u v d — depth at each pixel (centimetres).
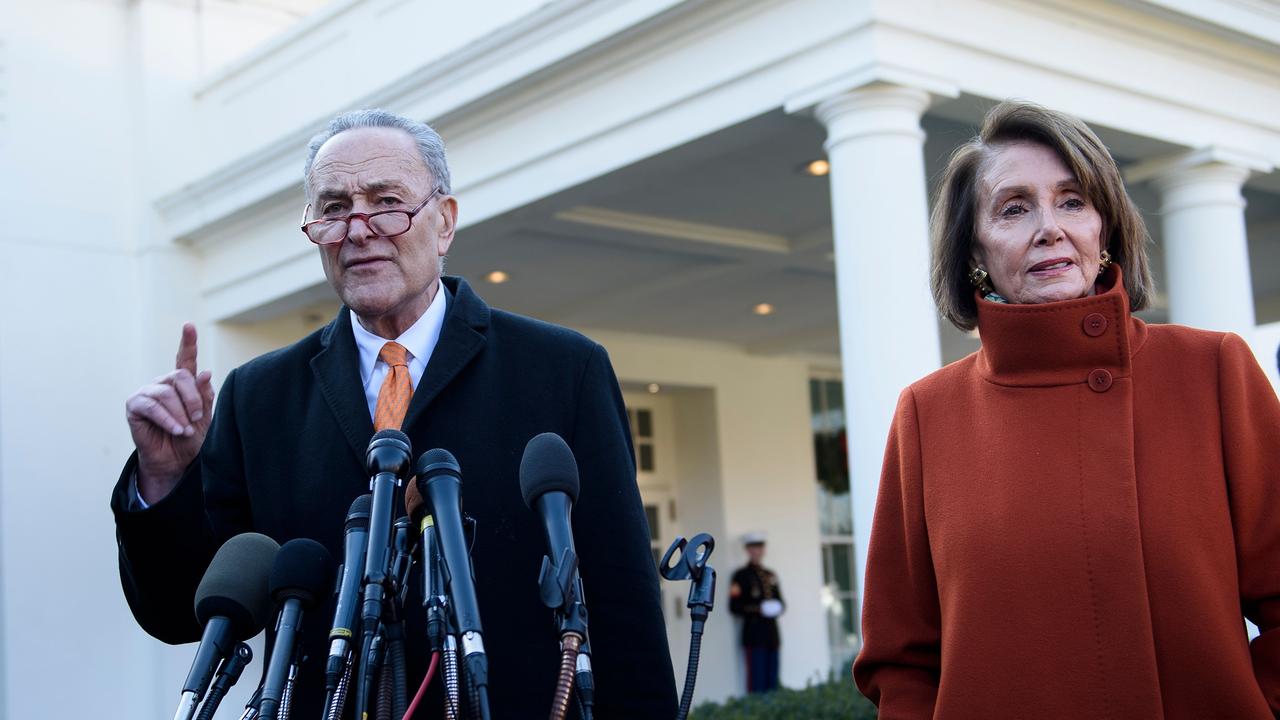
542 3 688
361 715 151
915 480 220
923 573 219
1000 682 196
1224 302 653
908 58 546
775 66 577
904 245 538
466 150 728
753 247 898
